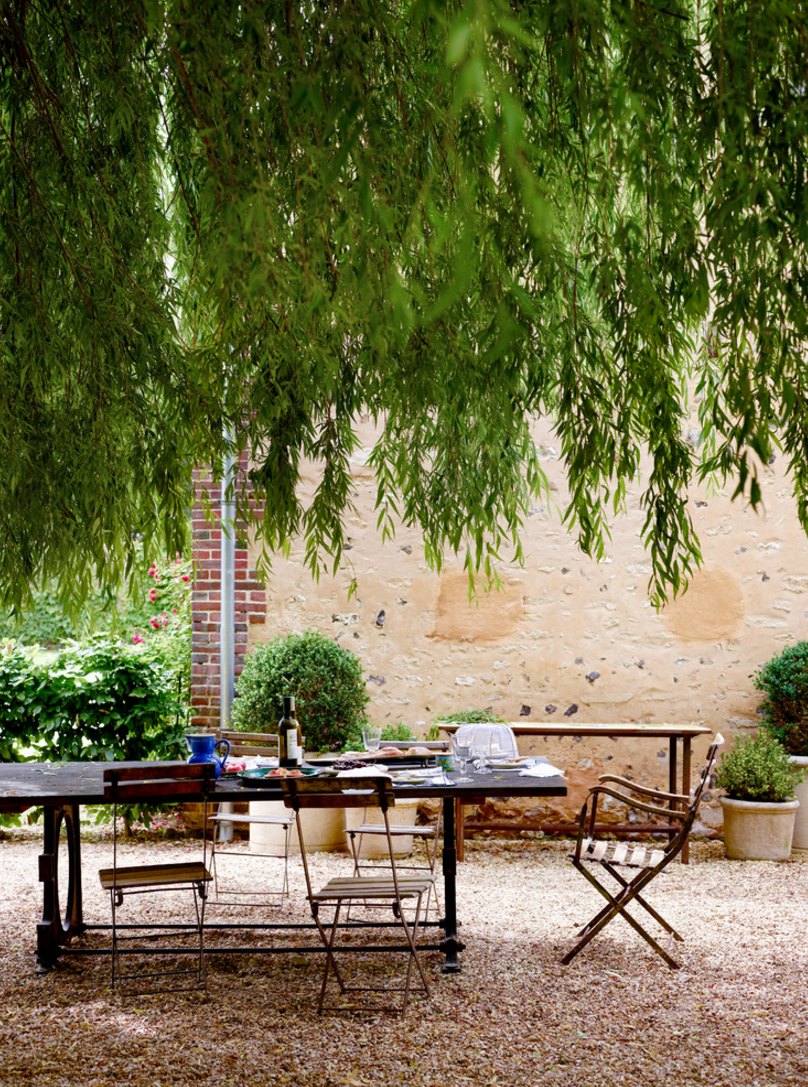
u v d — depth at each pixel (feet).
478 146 7.95
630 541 24.73
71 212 9.22
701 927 17.17
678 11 7.95
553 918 17.69
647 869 15.48
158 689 24.03
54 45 9.71
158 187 10.80
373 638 24.94
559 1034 12.56
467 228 6.03
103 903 18.65
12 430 8.72
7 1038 12.42
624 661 24.64
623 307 9.17
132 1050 12.03
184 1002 13.67
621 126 7.50
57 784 14.87
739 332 8.90
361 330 9.12
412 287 8.56
